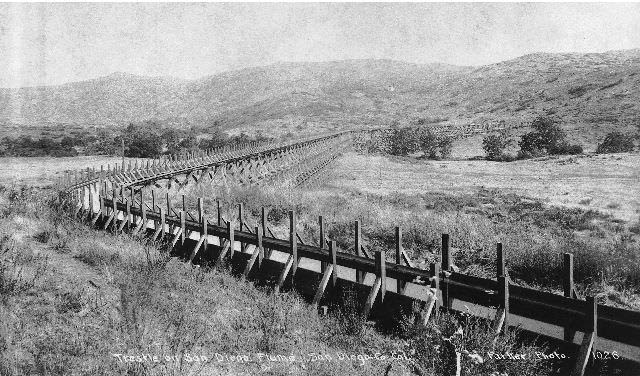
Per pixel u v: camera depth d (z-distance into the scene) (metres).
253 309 7.70
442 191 30.38
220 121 151.75
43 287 6.77
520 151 58.19
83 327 5.79
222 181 26.33
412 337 6.37
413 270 7.63
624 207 22.42
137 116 167.62
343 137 68.00
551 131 56.91
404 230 14.45
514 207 22.52
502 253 6.84
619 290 9.95
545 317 6.33
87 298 6.62
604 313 5.90
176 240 11.27
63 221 12.10
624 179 34.19
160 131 81.12
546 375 5.95
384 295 7.81
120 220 13.56
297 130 113.19
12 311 5.78
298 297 8.58
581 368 5.72
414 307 7.17
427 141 63.94
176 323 6.41
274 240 9.55
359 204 19.53
